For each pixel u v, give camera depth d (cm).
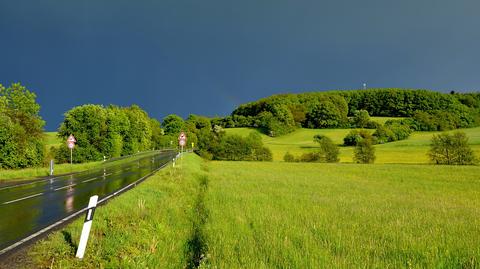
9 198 1548
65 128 5059
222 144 7975
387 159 7156
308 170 4653
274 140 11344
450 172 4375
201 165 4738
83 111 5147
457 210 1495
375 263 687
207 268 632
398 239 894
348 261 691
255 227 956
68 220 1075
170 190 1666
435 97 13062
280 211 1246
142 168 3647
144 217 1020
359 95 14762
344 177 3575
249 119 13650
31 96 3678
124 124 7000
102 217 999
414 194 2173
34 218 1106
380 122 12294
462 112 12112
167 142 11756
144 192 1485
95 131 5212
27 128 3581
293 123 12431
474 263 717
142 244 777
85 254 695
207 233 875
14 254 727
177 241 833
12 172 2680
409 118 11875
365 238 894
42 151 3762
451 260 725
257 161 7344
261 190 1952
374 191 2244
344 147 9281
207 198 1520
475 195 2183
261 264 636
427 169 4859
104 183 2181
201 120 13488
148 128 9012
